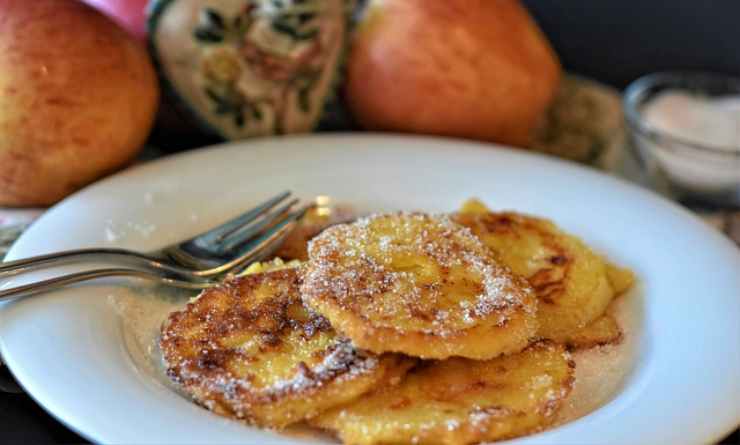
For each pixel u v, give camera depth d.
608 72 0.62
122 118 0.39
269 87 0.44
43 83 0.37
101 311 0.32
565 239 0.37
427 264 0.33
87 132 0.38
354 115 0.47
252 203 0.40
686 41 0.60
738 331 0.33
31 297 0.32
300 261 0.35
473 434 0.28
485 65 0.45
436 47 0.44
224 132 0.45
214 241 0.37
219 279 0.35
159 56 0.43
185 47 0.43
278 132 0.45
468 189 0.42
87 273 0.33
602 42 0.61
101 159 0.39
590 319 0.34
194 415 0.28
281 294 0.33
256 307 0.32
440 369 0.31
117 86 0.39
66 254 0.33
